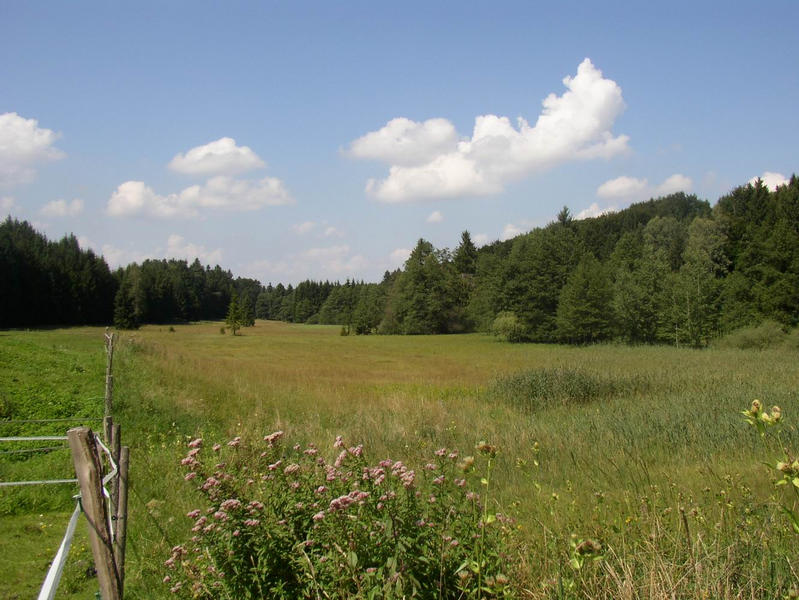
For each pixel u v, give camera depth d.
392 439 11.89
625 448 9.66
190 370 22.88
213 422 13.73
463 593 3.26
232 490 4.21
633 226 104.19
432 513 3.80
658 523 4.14
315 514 3.62
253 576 3.62
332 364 41.56
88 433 3.01
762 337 46.53
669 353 41.72
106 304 97.06
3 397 12.96
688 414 11.79
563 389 18.84
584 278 64.62
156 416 13.15
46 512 7.72
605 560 3.52
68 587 5.58
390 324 99.38
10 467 9.01
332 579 3.38
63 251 94.00
